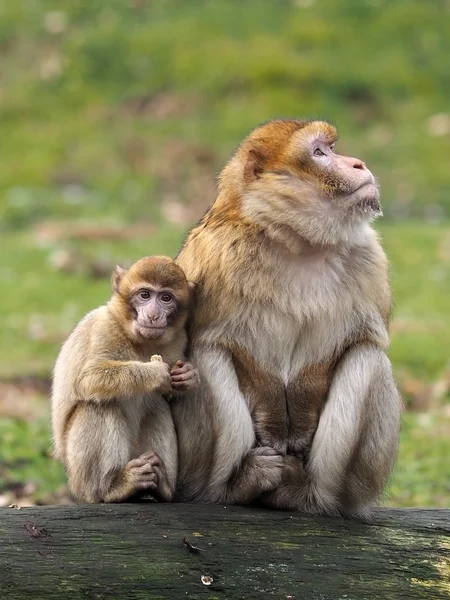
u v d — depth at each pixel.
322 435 12.14
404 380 24.12
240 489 12.05
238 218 12.16
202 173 40.19
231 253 12.05
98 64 46.22
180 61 45.88
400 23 48.34
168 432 12.09
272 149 12.16
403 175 39.94
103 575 10.46
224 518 11.38
